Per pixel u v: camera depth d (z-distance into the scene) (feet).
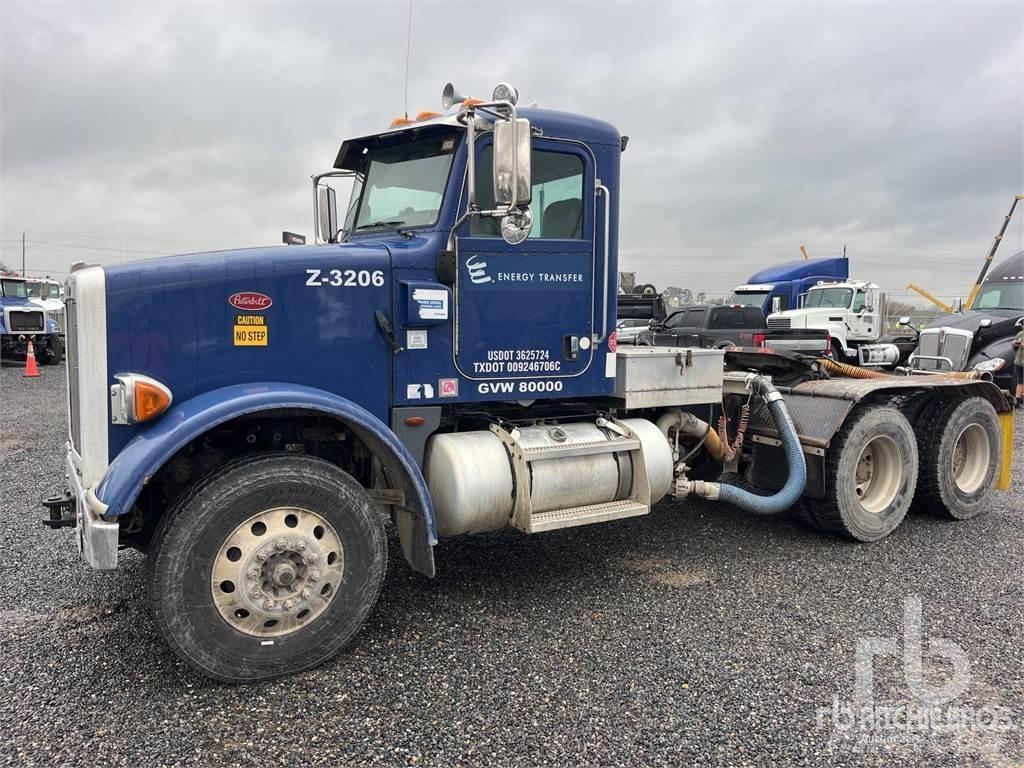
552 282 13.98
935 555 16.67
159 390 10.48
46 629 12.30
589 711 9.94
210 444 12.22
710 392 16.69
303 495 10.77
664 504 20.68
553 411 15.33
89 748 9.02
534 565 15.67
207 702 10.11
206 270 11.18
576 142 14.03
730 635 12.30
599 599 13.83
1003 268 51.21
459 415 13.88
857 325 67.97
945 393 19.53
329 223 16.58
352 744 9.16
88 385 10.50
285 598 10.75
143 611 13.01
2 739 9.18
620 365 15.26
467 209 12.77
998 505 21.50
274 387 11.12
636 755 8.98
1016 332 44.16
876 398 18.16
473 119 12.43
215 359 11.27
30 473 23.85
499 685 10.62
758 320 54.24
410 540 12.67
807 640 12.13
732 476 22.74
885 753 9.06
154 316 10.85
